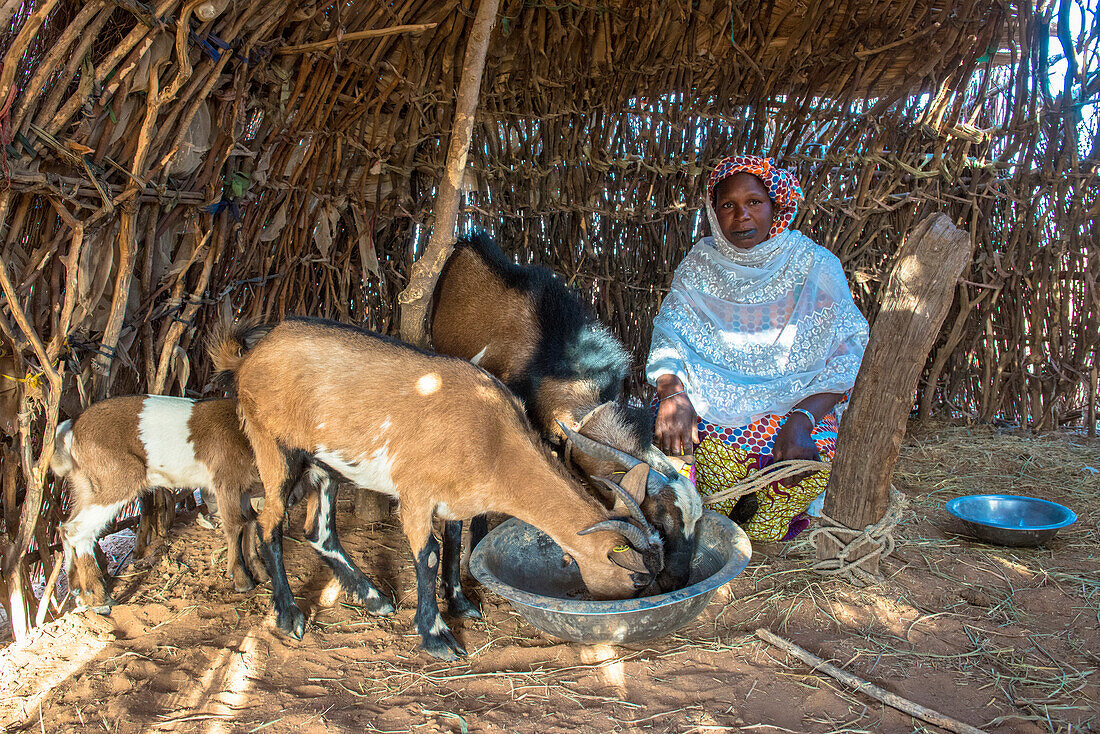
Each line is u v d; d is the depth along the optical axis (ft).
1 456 10.57
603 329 12.19
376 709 8.68
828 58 17.08
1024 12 16.99
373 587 11.19
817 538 11.61
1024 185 18.72
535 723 8.30
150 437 11.45
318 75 13.47
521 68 16.96
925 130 18.22
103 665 9.60
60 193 9.96
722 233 12.79
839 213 19.22
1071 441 18.76
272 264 14.70
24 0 9.57
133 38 10.03
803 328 12.52
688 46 17.10
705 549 10.80
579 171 18.30
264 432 10.64
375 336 10.54
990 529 12.42
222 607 11.23
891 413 10.46
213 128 12.34
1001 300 19.71
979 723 8.04
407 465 9.95
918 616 10.27
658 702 8.61
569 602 8.62
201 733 8.25
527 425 9.98
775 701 8.54
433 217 16.87
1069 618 10.15
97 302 11.11
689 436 12.26
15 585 10.43
